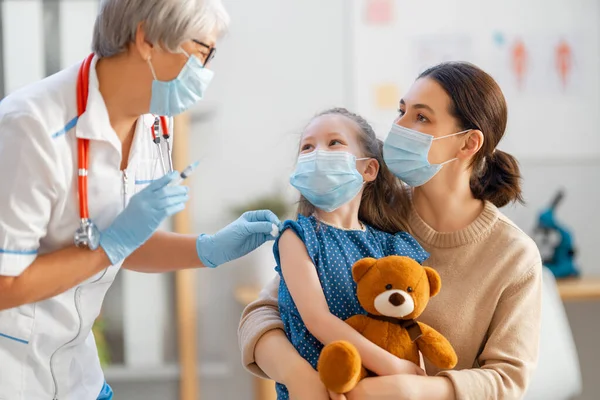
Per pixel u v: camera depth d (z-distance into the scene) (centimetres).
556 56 333
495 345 147
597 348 333
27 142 130
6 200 128
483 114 155
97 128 137
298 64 335
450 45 330
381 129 331
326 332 138
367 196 167
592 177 336
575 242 336
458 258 158
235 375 338
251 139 336
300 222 154
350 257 151
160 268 171
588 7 333
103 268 136
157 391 333
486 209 161
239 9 334
